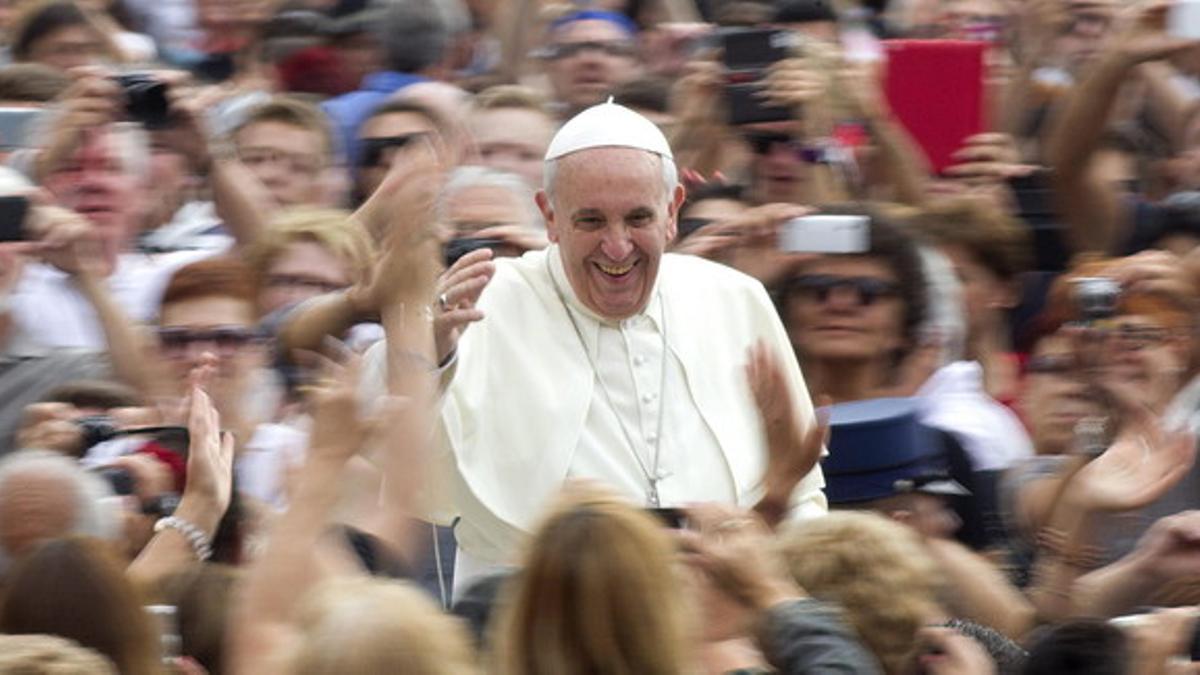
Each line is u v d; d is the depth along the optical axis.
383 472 24.70
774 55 34.94
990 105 39.22
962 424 29.45
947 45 37.56
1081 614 26.19
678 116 36.22
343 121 38.16
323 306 27.81
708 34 39.56
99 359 30.23
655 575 19.86
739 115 34.56
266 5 42.19
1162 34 35.94
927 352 29.86
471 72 43.28
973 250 32.91
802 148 34.34
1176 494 28.75
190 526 24.56
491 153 34.97
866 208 29.86
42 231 30.53
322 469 21.84
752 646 21.70
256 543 24.84
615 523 19.91
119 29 43.47
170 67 41.34
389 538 24.36
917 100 37.47
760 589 21.78
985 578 26.33
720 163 35.09
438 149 31.23
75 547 21.16
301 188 34.62
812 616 21.31
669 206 26.73
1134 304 30.36
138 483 25.72
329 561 22.28
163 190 34.66
